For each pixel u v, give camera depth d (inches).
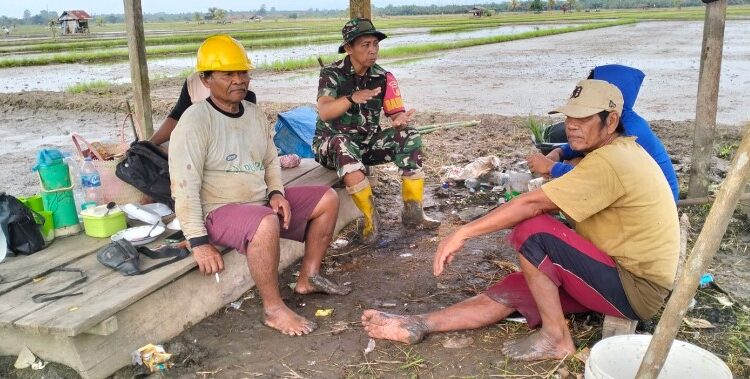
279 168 165.5
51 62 1101.7
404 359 136.5
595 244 129.4
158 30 2955.2
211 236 150.3
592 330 144.3
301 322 148.7
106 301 126.4
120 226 164.7
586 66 839.1
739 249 190.1
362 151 215.0
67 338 124.3
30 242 151.9
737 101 487.5
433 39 1615.4
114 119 478.3
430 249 198.4
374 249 200.1
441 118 420.5
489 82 673.0
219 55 142.2
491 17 4202.8
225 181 152.3
